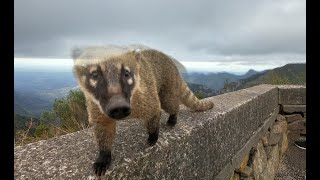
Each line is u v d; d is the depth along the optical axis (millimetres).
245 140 635
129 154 304
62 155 303
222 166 503
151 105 325
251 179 654
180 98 462
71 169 275
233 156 557
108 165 281
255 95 747
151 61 382
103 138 287
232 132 546
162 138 352
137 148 321
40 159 293
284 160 975
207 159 443
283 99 1031
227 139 522
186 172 383
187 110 517
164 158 337
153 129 335
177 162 362
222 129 497
